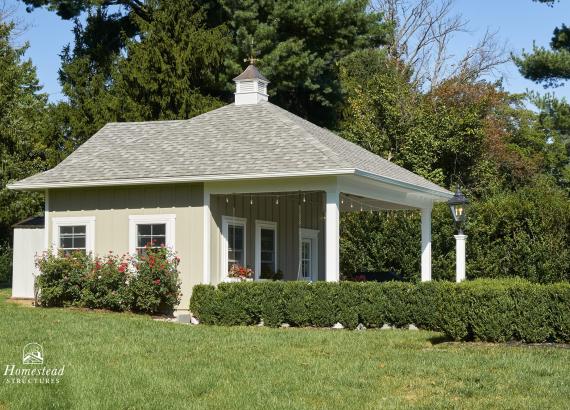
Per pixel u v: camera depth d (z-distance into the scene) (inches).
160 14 1202.6
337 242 680.4
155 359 489.1
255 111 831.7
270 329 641.0
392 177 755.4
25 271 854.5
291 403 388.2
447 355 499.8
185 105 1176.8
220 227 747.4
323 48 1347.2
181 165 742.5
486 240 941.8
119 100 1192.2
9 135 1204.5
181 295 734.5
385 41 1450.5
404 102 1301.7
